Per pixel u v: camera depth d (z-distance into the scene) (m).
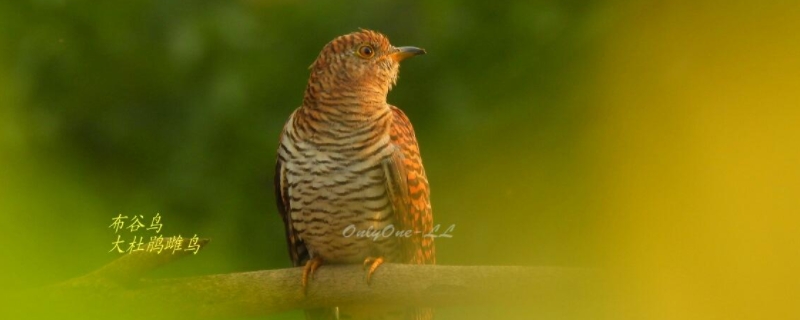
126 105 11.95
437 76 12.05
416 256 8.49
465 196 11.73
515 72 11.92
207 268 10.38
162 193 11.19
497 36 12.06
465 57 12.06
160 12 11.91
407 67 12.10
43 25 11.81
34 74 11.73
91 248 7.48
